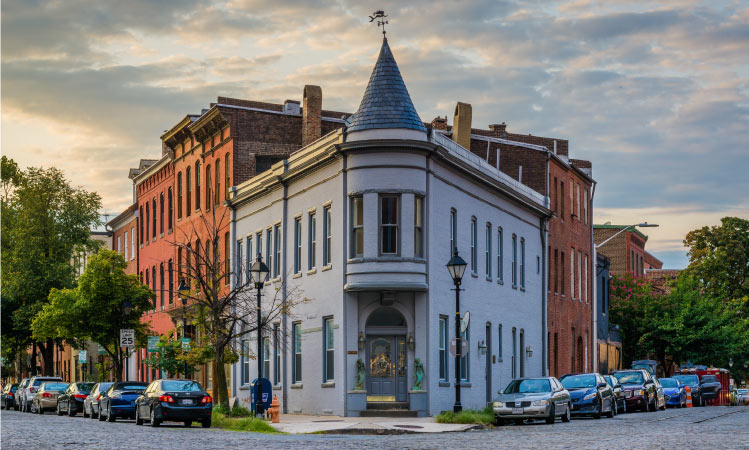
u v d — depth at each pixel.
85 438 24.00
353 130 35.69
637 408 45.09
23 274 70.19
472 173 40.16
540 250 51.34
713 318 69.00
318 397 38.09
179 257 58.00
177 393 30.59
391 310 36.00
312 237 40.03
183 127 56.00
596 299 62.97
